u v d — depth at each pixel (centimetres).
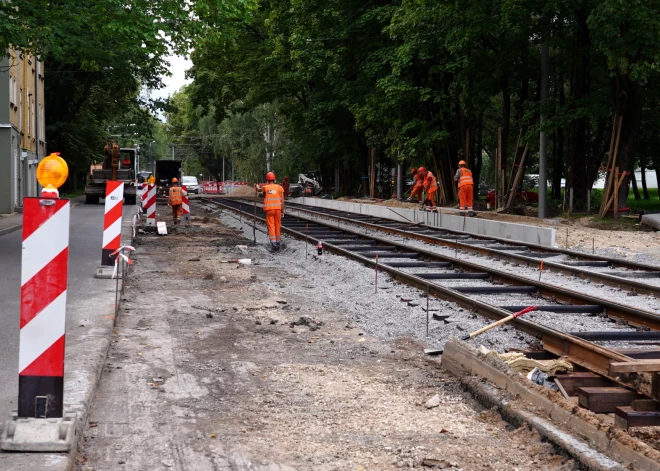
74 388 618
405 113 3538
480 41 2897
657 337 862
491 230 2381
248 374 732
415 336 913
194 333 918
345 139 4816
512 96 4112
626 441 472
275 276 1488
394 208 3362
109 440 538
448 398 654
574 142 2839
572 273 1456
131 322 976
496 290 1198
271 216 1984
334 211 4097
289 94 5125
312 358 803
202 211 4084
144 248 1991
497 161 3119
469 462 504
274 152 7381
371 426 580
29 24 1794
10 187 3709
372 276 1372
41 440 480
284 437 554
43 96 5259
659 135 3509
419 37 3088
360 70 4141
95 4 1834
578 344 723
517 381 613
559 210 3042
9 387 639
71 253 1723
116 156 4669
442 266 1545
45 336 495
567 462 487
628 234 2211
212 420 590
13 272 1398
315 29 4091
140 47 1886
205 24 1958
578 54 2705
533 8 2562
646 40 2250
